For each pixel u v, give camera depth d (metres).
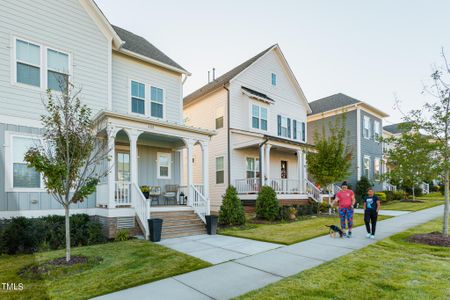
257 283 4.47
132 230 9.05
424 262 5.38
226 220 11.33
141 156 12.52
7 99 8.44
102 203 9.49
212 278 4.75
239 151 16.69
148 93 12.54
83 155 6.10
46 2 9.44
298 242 7.58
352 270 4.95
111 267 5.43
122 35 13.65
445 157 7.13
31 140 8.77
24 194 8.46
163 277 4.84
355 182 21.19
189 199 10.73
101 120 9.25
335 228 8.11
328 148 14.12
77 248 7.22
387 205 18.45
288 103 19.98
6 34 8.55
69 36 9.88
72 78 9.83
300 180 16.39
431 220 11.02
